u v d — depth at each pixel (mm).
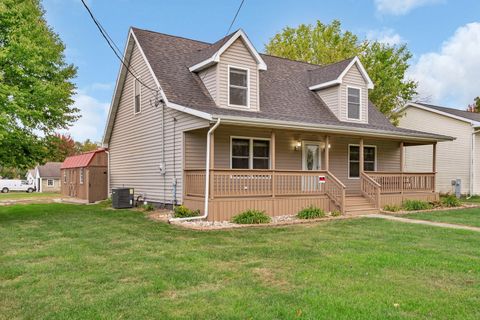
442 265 5691
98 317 3752
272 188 11602
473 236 8289
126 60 15516
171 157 12703
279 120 11062
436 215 12250
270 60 17203
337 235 8367
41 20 17984
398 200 14484
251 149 13250
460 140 20875
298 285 4742
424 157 22703
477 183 20375
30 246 7188
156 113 13664
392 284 4781
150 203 14102
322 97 16328
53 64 13711
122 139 16750
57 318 3738
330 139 15562
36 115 11906
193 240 7730
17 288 4664
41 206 16344
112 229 9172
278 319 3688
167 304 4094
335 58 25172
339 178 15773
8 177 60469
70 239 7910
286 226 9750
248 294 4398
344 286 4688
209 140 10547
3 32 11883
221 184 10781
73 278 5059
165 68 13352
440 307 3998
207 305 4059
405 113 24297
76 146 49312
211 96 12836
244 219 10125
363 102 16297
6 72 11555
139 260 6023
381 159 17219
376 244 7328
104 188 19266
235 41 12938
